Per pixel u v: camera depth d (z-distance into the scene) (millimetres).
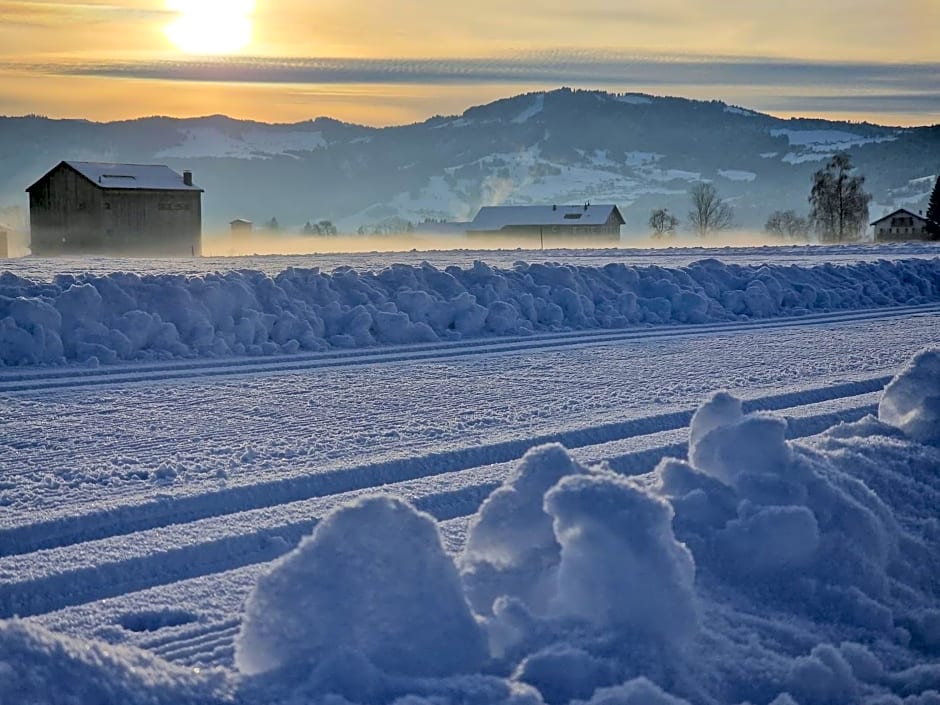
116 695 3531
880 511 5965
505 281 18469
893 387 8109
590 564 4449
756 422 5996
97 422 9734
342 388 11633
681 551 4586
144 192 67812
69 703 3428
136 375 12500
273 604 4074
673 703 3904
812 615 5137
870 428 7805
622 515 4488
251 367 13180
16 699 3355
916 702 4488
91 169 67625
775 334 16875
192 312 14781
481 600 4703
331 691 3775
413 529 4297
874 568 5484
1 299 13773
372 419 9844
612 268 20125
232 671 4320
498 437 9008
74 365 13141
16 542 6418
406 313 16453
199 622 5137
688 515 5551
